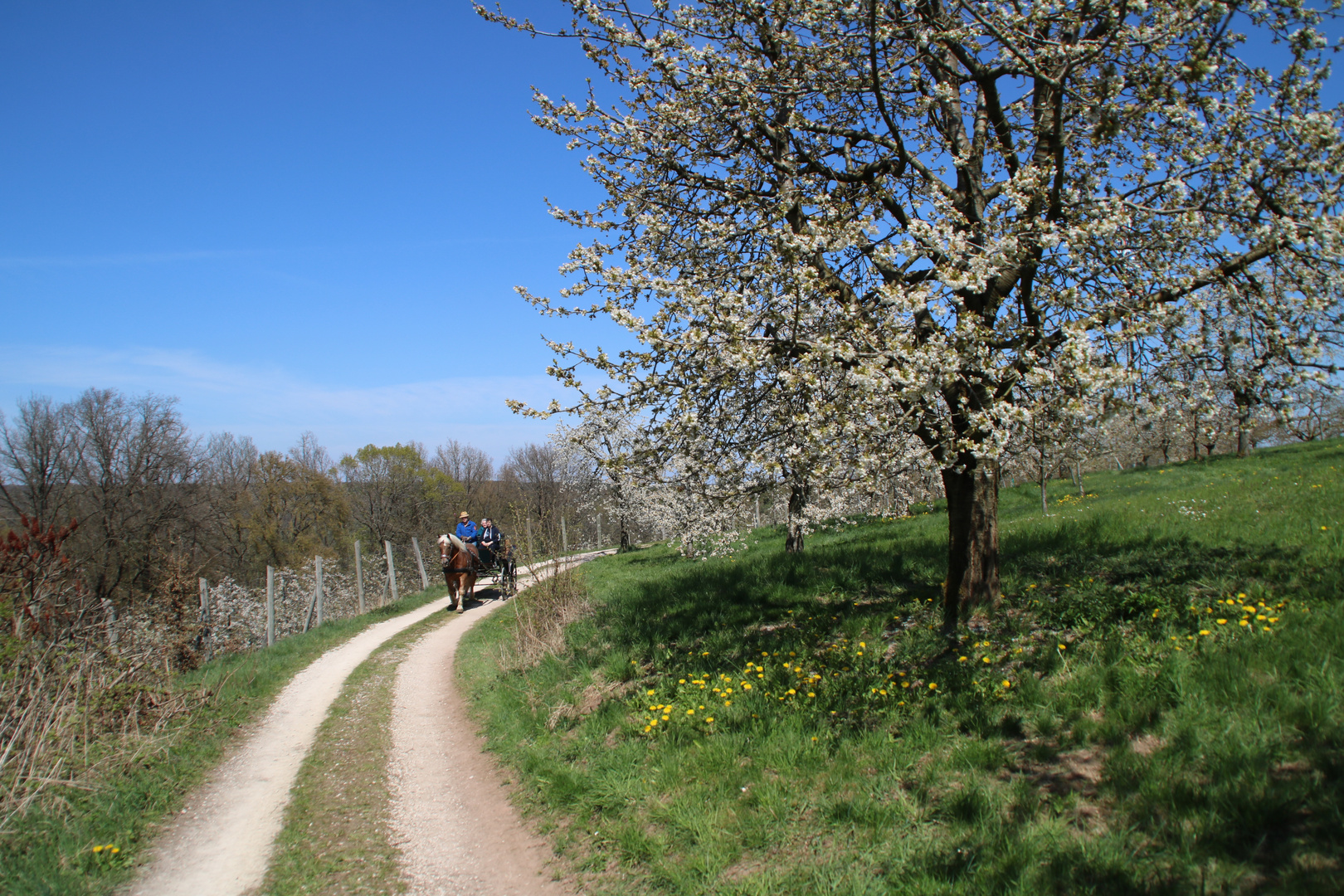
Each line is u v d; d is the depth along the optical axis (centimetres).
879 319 622
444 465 6100
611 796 549
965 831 387
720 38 767
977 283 548
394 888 508
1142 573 755
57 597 842
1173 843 331
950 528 742
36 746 662
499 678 1007
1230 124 582
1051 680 519
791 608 941
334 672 1190
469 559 1816
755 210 723
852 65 761
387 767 747
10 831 575
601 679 838
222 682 1036
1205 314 600
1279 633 482
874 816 424
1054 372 543
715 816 476
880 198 724
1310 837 309
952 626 709
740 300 599
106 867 559
